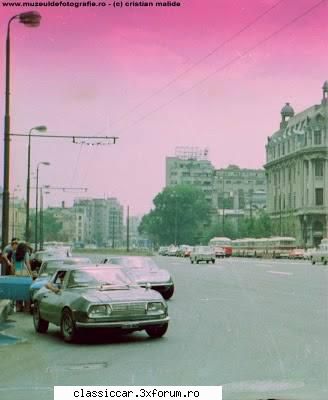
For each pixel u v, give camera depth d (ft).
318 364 33.27
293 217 401.49
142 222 598.34
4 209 81.15
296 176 398.42
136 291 43.06
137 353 37.29
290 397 26.30
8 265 66.59
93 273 45.03
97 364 34.12
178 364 33.65
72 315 41.32
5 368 33.40
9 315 60.23
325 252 192.34
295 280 108.68
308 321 51.37
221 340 41.83
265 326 48.57
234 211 625.41
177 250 345.51
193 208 521.24
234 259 275.59
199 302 70.08
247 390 27.61
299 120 412.36
